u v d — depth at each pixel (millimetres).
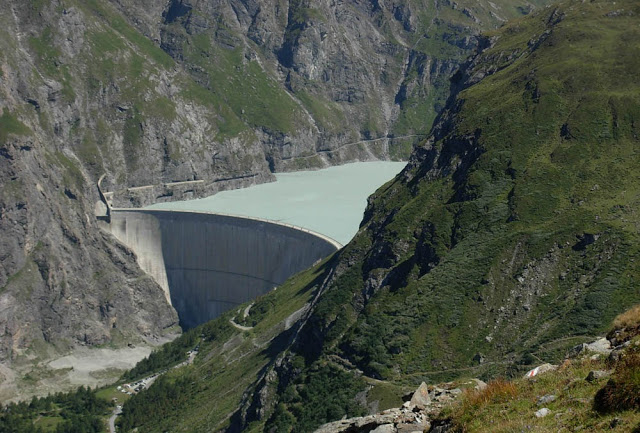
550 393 57938
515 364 173750
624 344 59281
